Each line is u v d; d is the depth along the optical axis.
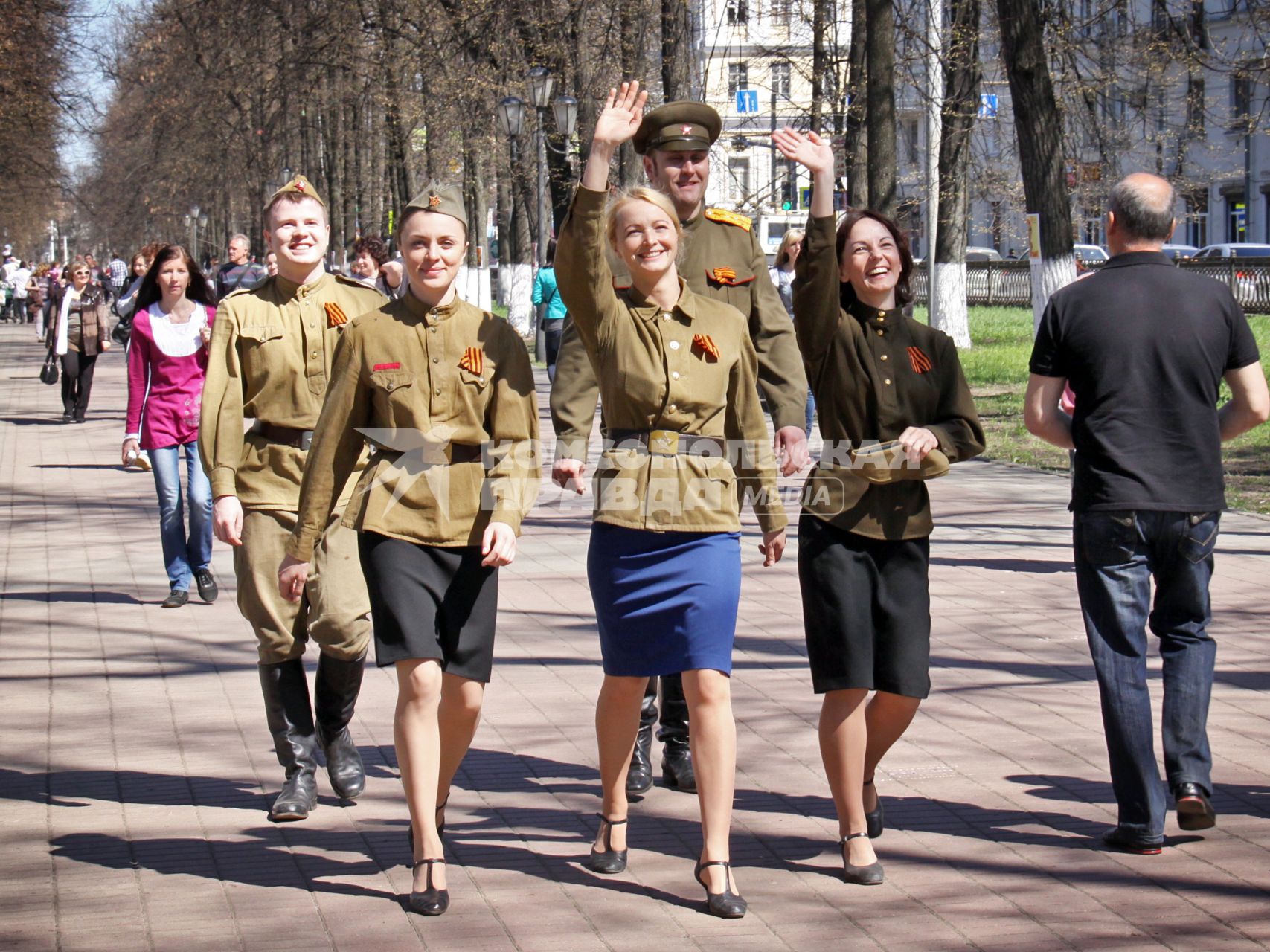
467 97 25.84
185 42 38.16
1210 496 4.61
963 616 8.04
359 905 4.24
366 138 37.47
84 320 19.19
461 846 4.75
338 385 4.35
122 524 11.55
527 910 4.21
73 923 4.10
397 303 4.40
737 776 5.43
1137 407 4.60
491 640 4.39
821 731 4.45
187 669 7.01
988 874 4.46
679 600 4.22
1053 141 16.98
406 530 4.25
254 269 12.31
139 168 60.41
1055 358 4.74
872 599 4.43
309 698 5.16
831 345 4.44
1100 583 4.66
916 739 5.83
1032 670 6.87
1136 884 4.36
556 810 5.09
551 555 10.12
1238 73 19.03
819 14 24.06
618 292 4.37
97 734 5.95
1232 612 7.98
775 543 4.50
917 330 4.52
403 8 27.20
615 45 22.95
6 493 13.12
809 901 4.27
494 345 4.36
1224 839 4.72
